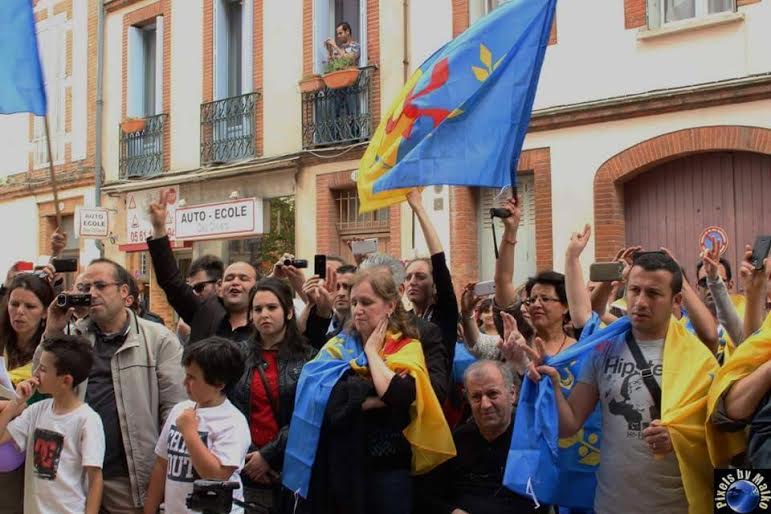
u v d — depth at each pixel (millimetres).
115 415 4742
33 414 4641
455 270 11398
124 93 16422
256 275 5570
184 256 15609
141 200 15828
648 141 9914
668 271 3785
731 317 4508
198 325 5605
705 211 9742
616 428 3814
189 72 15234
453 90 5672
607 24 10273
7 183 19328
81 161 17375
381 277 4387
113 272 4875
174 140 15453
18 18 6992
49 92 18172
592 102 10281
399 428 4207
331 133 12906
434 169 5520
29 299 5082
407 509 4234
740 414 3457
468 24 11406
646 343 3863
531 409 4227
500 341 4930
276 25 13898
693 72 9633
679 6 9898
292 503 4484
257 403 4703
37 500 4441
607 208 10227
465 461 4484
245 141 14211
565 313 4871
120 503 4664
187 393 4773
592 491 4148
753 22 9250
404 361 4195
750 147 9211
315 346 5074
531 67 5590
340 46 12859
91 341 4883
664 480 3693
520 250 11203
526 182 11172
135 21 16250
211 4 14828
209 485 3564
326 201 13008
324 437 4273
